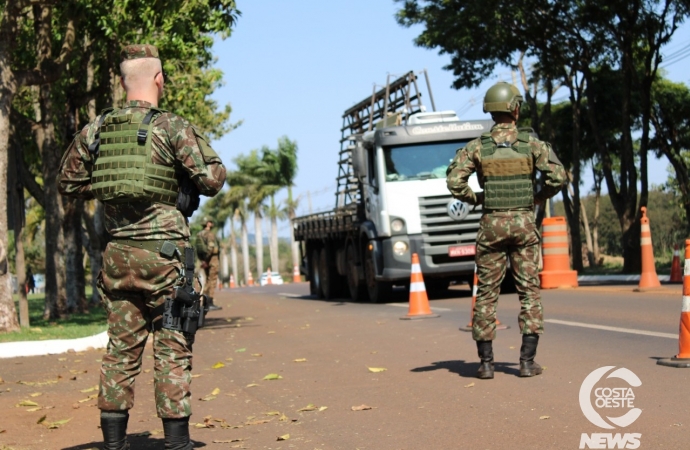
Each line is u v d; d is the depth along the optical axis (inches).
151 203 194.4
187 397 195.0
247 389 313.7
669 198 2393.0
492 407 253.8
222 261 3326.8
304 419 255.1
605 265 1715.1
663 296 577.3
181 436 195.0
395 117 774.5
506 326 450.9
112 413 198.8
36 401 307.3
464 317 529.0
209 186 195.3
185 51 641.0
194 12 617.0
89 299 1249.4
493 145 293.7
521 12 1021.8
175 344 194.9
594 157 1704.0
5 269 544.1
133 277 194.7
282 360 388.2
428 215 695.7
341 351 404.5
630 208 1065.5
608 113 1398.9
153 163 193.8
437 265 693.3
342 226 829.2
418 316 545.3
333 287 917.2
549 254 737.0
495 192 293.3
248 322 630.5
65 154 204.4
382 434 230.4
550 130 1333.7
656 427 216.5
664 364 298.5
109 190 192.7
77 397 314.0
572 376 291.6
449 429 230.7
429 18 1101.7
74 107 754.2
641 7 997.8
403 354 378.6
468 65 1137.4
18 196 564.1
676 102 1331.2
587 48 1099.9
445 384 296.4
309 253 1012.5
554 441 210.4
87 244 1289.4
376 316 587.5
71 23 623.8
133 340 199.3
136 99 201.6
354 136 750.5
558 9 1042.7
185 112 856.3
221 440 233.1
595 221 1920.5
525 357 298.7
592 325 433.1
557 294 661.9
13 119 744.3
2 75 547.2
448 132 706.8
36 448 231.6
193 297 194.9
